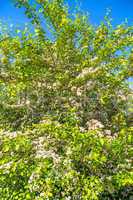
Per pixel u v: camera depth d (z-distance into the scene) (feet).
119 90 33.32
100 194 25.03
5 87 33.42
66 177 22.18
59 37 30.96
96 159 22.36
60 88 32.30
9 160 23.03
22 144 23.34
